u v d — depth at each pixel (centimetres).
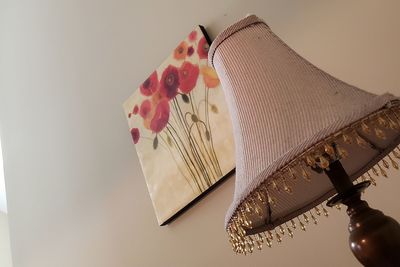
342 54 131
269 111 68
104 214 213
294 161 63
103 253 207
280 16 150
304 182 90
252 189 61
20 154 306
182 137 173
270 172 60
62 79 273
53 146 269
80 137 244
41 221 264
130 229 194
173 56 186
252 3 161
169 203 172
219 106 161
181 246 168
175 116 178
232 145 153
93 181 226
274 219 88
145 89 198
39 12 316
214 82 165
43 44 303
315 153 64
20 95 321
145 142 191
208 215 160
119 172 209
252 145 67
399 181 113
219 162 156
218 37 82
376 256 64
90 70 248
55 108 275
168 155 178
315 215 128
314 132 61
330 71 133
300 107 65
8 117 332
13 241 288
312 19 141
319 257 126
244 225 78
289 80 70
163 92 187
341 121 58
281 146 63
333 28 135
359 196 74
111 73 230
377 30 125
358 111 57
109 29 239
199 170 162
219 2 174
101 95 234
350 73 128
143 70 208
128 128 209
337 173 76
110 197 211
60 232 243
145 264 182
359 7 130
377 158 89
